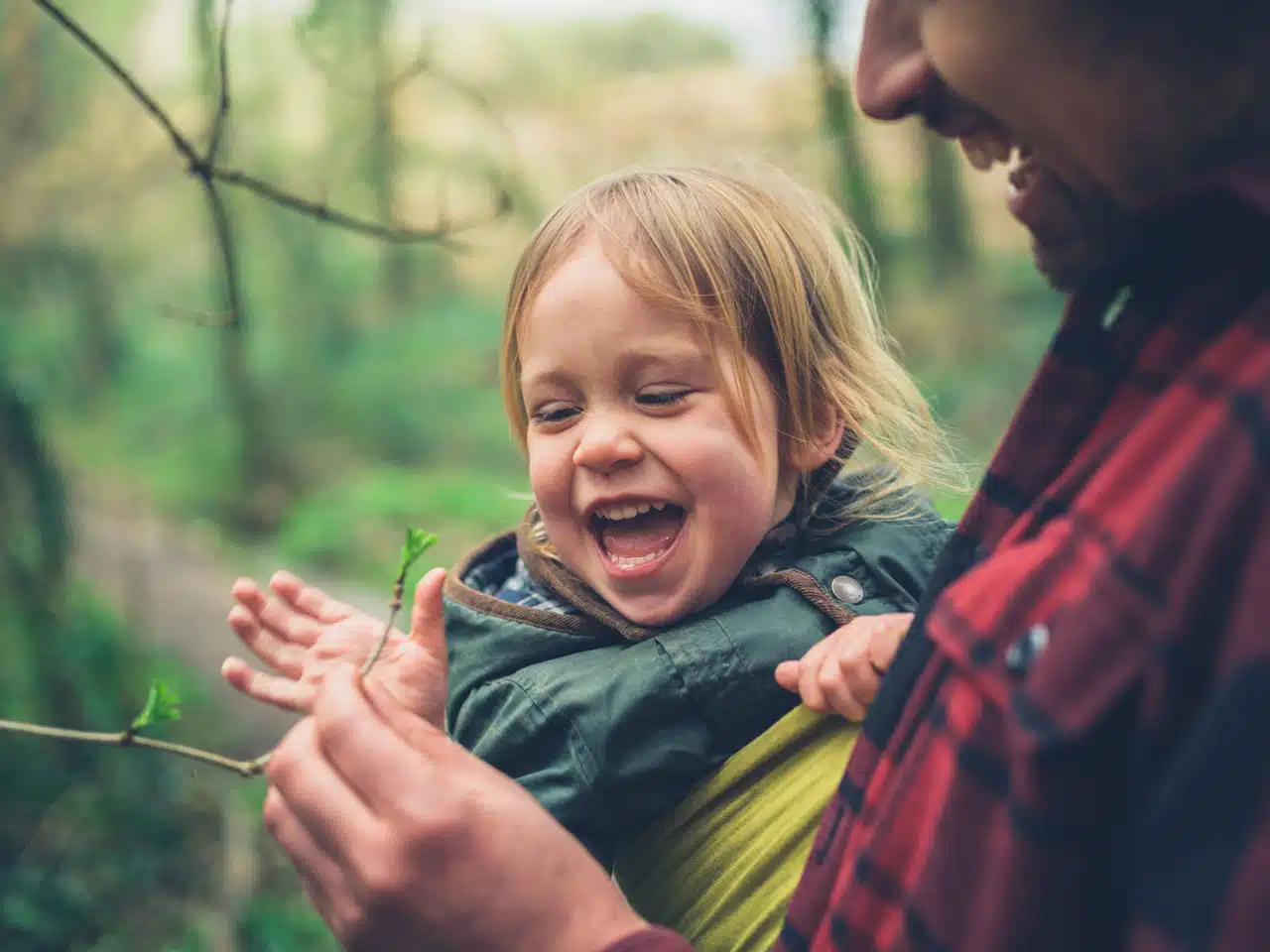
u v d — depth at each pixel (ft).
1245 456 1.49
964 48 1.73
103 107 23.91
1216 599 1.50
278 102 23.22
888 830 1.94
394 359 33.55
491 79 41.09
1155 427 1.71
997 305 28.37
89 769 11.46
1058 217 1.94
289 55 21.45
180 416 31.73
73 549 11.61
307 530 25.36
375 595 21.70
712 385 3.27
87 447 29.55
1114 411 1.89
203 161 4.68
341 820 2.11
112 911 9.95
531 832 2.08
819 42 15.57
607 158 37.99
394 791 2.09
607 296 3.25
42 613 11.37
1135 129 1.68
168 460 29.91
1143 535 1.59
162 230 30.91
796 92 31.68
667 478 3.24
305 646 3.44
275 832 2.25
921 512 3.90
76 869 10.24
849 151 21.67
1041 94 1.71
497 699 3.40
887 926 1.93
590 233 3.40
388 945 2.09
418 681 3.02
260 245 33.12
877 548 3.61
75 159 23.43
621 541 3.38
